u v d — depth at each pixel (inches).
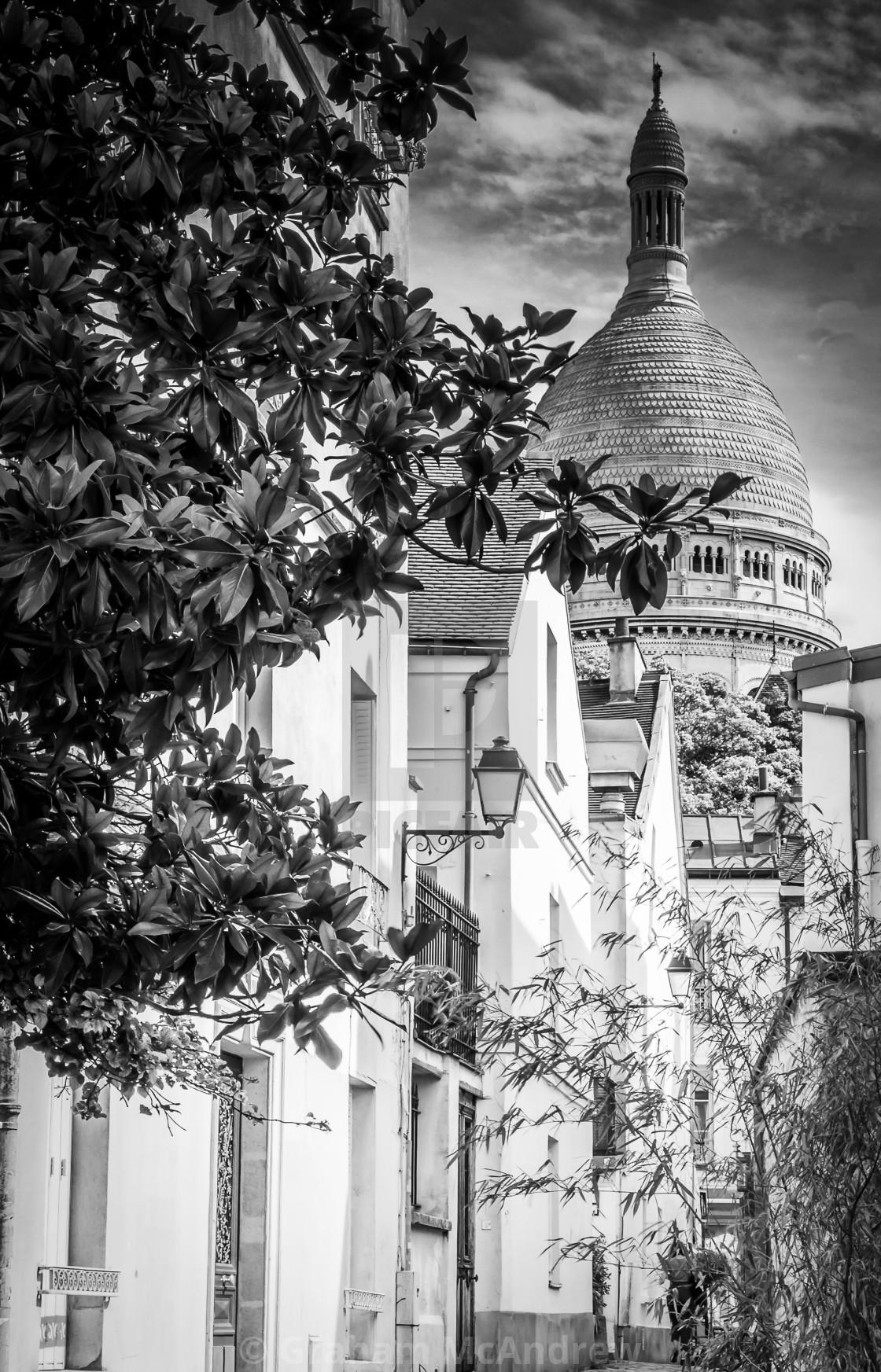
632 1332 1135.6
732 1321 327.3
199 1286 420.2
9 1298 279.6
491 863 839.7
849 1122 315.6
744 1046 347.6
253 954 223.9
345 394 244.8
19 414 206.7
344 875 590.9
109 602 217.6
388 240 695.7
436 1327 685.9
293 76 555.8
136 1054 256.5
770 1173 331.0
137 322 243.3
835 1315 308.7
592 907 1161.4
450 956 760.3
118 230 244.7
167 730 215.0
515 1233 809.5
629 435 5270.7
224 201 255.1
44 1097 317.7
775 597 4970.5
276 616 225.9
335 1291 542.0
